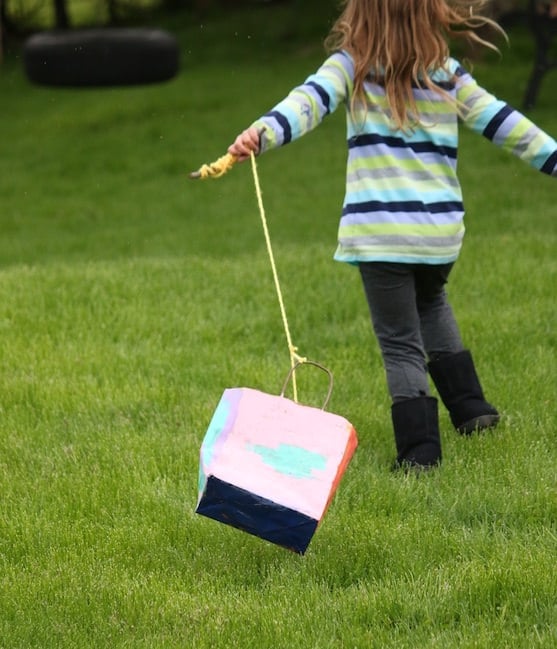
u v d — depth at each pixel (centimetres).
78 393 731
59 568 500
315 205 1681
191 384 741
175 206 1770
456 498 553
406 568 488
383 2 568
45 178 2003
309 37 2878
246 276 998
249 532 459
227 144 2072
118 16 3338
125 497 573
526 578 463
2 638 440
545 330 824
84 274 1019
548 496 548
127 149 2123
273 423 472
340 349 811
